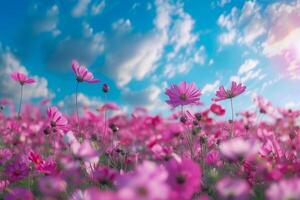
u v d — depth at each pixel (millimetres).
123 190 208
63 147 806
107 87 823
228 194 327
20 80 918
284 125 782
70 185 528
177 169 320
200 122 738
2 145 1120
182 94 629
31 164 733
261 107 803
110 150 770
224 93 682
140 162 677
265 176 416
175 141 704
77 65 762
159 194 212
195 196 481
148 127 683
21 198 494
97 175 471
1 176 732
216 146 764
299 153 588
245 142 387
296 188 276
